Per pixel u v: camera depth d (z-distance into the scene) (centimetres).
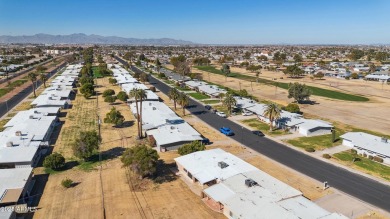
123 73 19775
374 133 8881
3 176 5372
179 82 17475
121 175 6053
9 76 19450
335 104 12694
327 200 5191
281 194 4809
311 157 7088
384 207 4988
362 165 6644
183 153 6831
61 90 13812
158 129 8344
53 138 8219
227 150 7450
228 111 11194
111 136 8394
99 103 12550
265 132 8925
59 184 5675
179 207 4925
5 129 8538
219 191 4978
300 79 19712
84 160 6762
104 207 4909
